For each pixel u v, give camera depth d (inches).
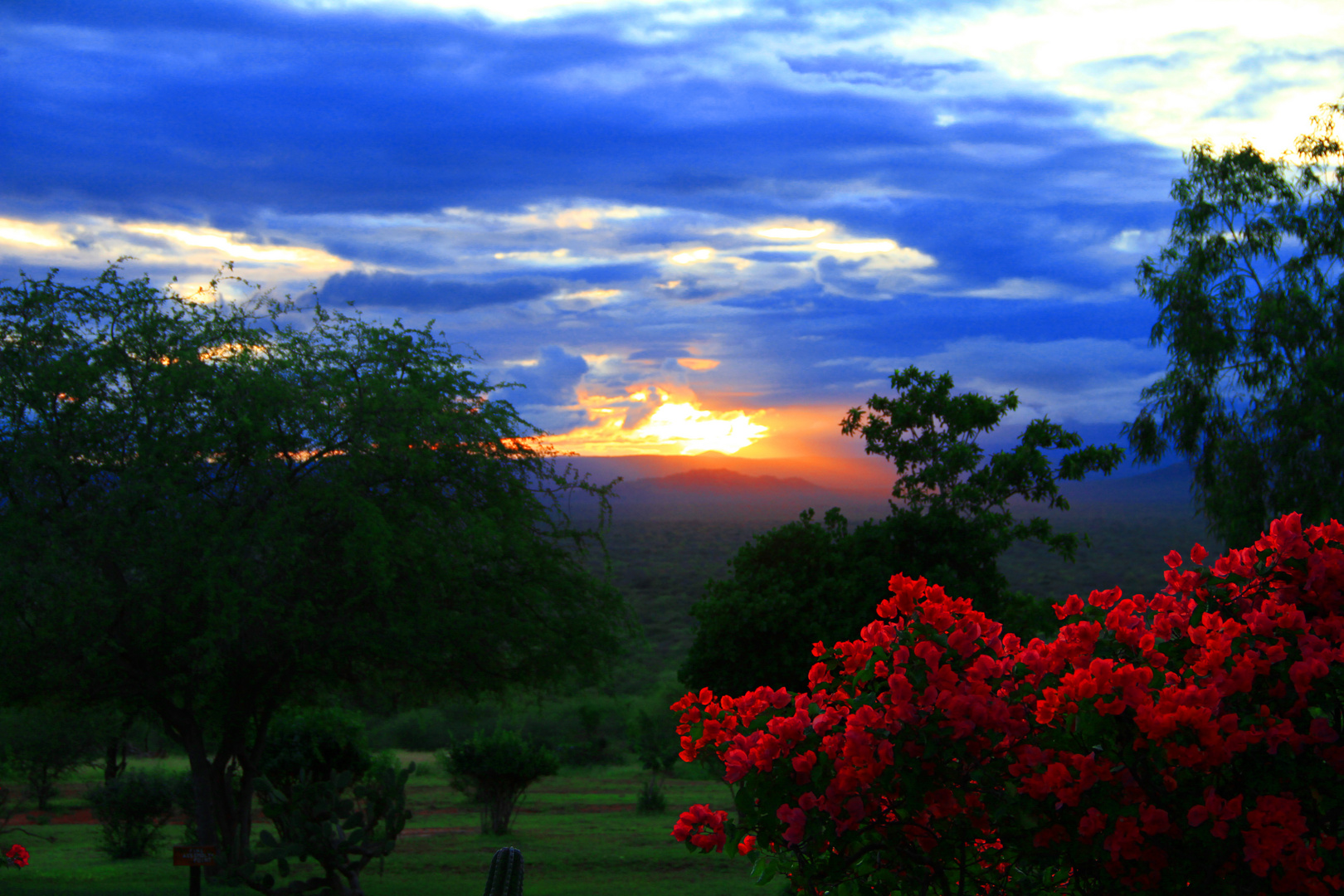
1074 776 157.0
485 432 608.1
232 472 575.2
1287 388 917.8
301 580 555.5
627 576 5049.2
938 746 163.2
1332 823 160.4
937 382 901.8
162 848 853.2
